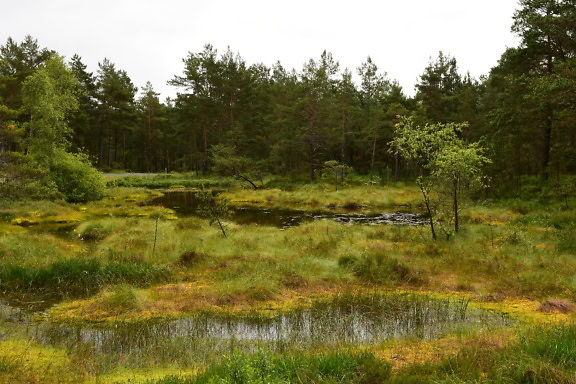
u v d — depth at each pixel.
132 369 6.04
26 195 25.28
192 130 66.56
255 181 49.78
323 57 51.25
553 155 31.62
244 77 58.97
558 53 26.97
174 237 15.78
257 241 15.34
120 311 8.88
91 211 25.92
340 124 51.06
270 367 4.73
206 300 9.52
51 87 30.09
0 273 10.67
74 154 32.66
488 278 10.86
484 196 28.89
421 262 12.21
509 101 29.62
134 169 78.62
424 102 54.03
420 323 8.04
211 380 4.45
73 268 11.03
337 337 7.34
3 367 5.75
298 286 10.58
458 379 4.64
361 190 37.28
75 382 5.47
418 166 16.39
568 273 10.66
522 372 4.66
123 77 78.19
